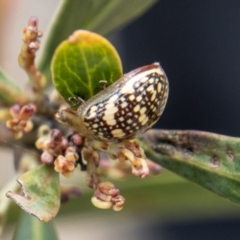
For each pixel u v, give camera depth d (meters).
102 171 0.14
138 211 0.17
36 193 0.12
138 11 0.13
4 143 0.14
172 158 0.13
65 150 0.12
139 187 0.15
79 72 0.12
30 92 0.13
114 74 0.12
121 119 0.12
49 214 0.11
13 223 0.15
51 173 0.12
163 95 0.12
